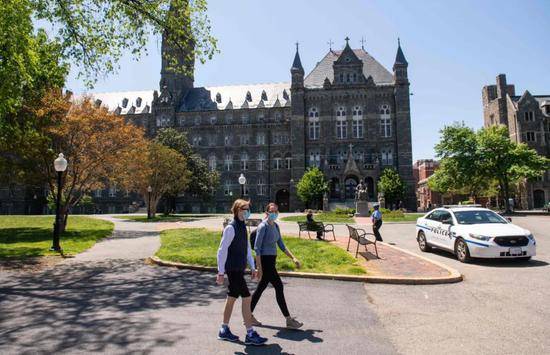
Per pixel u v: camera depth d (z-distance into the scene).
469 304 9.09
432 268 12.92
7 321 8.23
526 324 7.61
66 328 7.74
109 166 30.75
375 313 8.55
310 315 8.46
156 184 50.94
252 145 79.12
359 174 64.88
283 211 78.31
